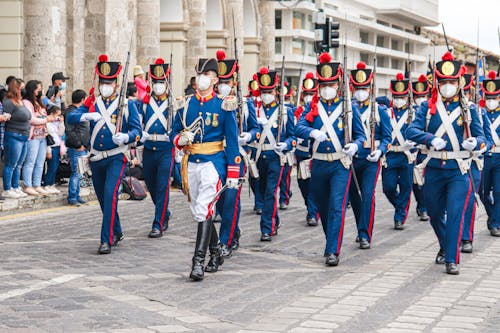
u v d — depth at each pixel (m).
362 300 15.82
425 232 25.84
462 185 18.91
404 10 135.88
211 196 17.83
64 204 30.94
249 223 27.25
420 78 30.08
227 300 15.69
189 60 53.09
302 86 28.72
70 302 15.14
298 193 37.91
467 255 21.34
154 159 24.06
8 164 28.52
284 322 14.10
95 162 21.33
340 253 21.59
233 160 17.95
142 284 16.94
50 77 37.69
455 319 14.48
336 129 20.05
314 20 44.56
